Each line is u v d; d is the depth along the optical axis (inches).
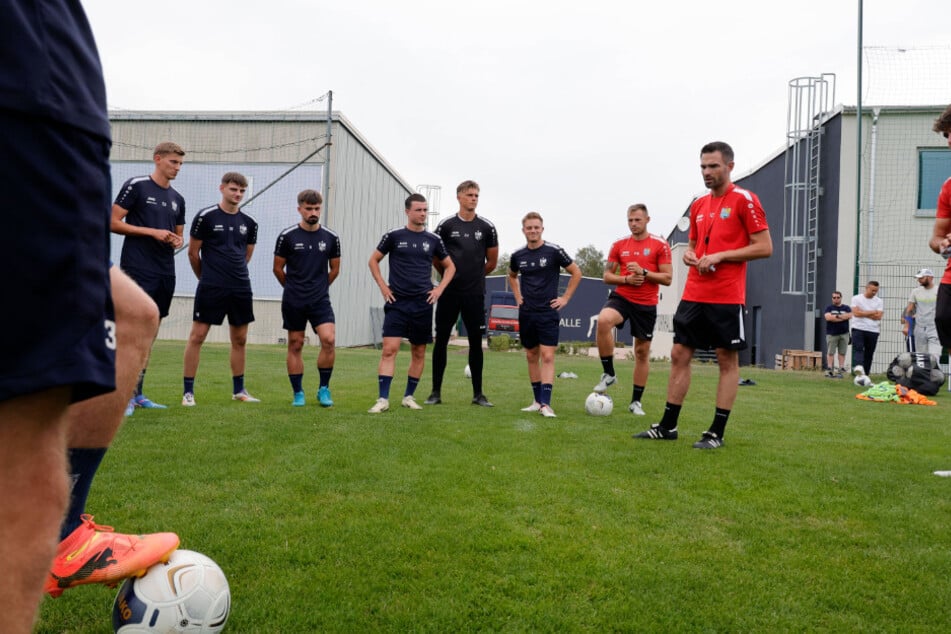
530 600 78.8
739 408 271.0
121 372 60.9
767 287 787.4
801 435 200.1
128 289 62.7
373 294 960.9
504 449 163.2
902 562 93.4
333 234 242.2
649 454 161.3
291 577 83.2
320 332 236.5
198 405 228.2
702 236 184.5
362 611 74.5
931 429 219.0
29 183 32.3
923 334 429.1
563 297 242.2
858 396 330.3
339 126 776.9
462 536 98.8
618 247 257.3
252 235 243.3
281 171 760.3
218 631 68.6
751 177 853.8
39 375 32.4
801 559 94.0
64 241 33.8
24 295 32.2
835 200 610.5
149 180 216.4
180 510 107.4
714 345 179.2
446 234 257.4
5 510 33.1
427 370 452.1
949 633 72.9
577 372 477.1
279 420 198.1
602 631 72.1
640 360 250.2
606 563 90.4
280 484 124.8
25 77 32.4
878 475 143.9
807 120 657.0
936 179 581.9
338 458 146.5
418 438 174.1
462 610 75.4
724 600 80.0
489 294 1454.2
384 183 1002.1
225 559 88.4
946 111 146.4
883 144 588.7
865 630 73.2
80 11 37.5
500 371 450.0
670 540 101.0
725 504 119.6
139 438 163.9
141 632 65.4
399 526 102.7
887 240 588.1
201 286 228.2
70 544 62.7
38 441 34.3
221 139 765.3
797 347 685.3
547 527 104.6
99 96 37.6
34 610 34.4
